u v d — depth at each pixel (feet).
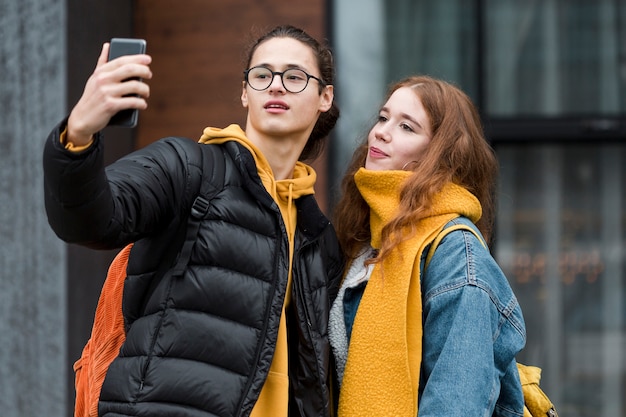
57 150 8.81
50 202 9.04
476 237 11.67
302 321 11.03
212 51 23.63
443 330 11.23
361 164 13.28
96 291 21.95
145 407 9.93
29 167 21.16
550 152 24.11
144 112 23.70
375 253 12.32
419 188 11.76
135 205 9.76
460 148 12.17
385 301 11.48
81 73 21.59
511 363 11.91
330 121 12.81
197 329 10.12
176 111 23.68
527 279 24.13
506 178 24.11
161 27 23.76
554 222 24.07
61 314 20.93
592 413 24.02
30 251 21.11
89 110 8.75
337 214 13.28
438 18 23.91
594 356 24.03
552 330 24.08
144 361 10.07
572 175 24.08
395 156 12.31
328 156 23.38
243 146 10.84
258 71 11.37
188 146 10.62
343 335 11.78
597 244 24.02
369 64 23.77
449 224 11.72
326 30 23.68
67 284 20.99
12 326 21.07
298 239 11.32
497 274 11.56
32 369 20.99
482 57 23.85
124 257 11.23
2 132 21.20
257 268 10.45
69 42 21.18
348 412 11.33
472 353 10.91
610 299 23.99
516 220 24.11
